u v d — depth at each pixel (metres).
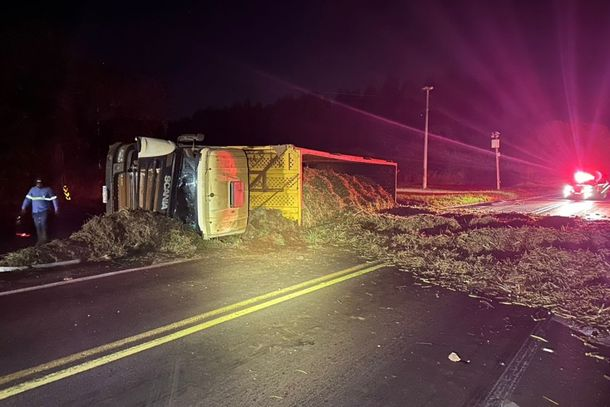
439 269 8.38
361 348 4.77
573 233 12.18
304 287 7.00
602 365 4.55
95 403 3.56
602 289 7.05
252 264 8.44
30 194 10.07
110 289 6.58
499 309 6.21
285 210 11.96
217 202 9.77
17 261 7.66
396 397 3.81
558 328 5.55
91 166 24.66
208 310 5.79
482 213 17.27
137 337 4.86
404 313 5.93
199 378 4.01
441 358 4.59
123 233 9.13
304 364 4.36
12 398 3.60
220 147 10.31
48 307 5.73
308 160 16.59
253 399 3.70
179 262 8.39
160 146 10.35
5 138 18.17
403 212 16.72
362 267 8.45
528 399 3.86
